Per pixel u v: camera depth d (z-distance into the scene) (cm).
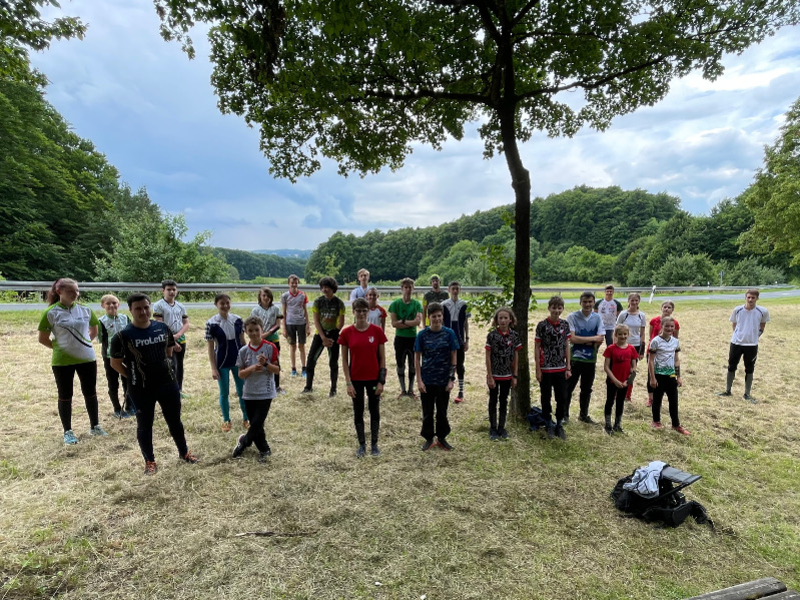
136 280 1694
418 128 662
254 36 390
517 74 603
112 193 3672
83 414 561
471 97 545
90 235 2789
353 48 467
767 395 747
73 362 468
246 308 1407
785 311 1939
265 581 284
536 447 502
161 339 413
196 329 1095
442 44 520
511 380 509
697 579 301
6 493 372
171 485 395
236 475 421
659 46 490
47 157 2480
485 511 370
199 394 661
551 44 524
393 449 491
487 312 599
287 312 771
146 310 399
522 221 559
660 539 344
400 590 279
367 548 320
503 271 593
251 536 330
